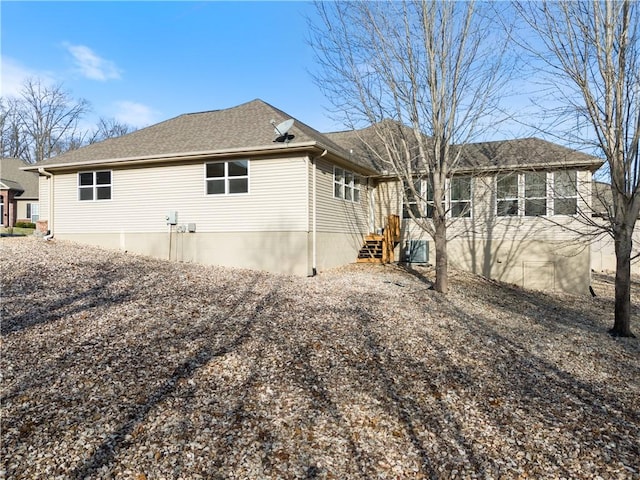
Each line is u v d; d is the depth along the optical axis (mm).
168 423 3787
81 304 7148
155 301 7695
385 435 3795
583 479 3240
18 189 32062
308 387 4668
